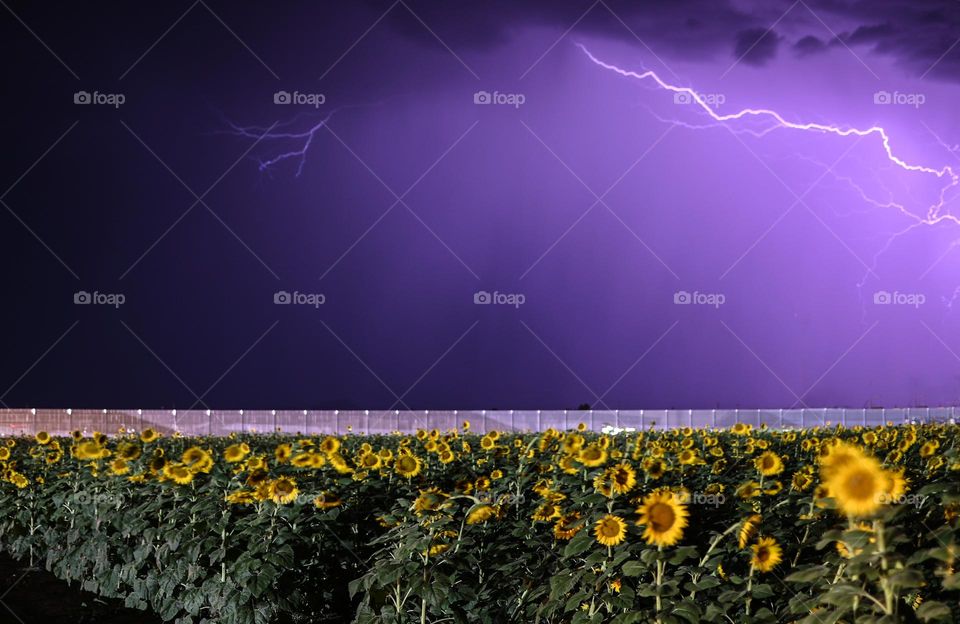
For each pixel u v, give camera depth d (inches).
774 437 586.9
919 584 156.8
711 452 421.4
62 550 439.2
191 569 311.9
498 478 347.3
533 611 264.5
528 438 647.8
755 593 220.5
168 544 321.1
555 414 1555.1
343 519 327.0
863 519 173.9
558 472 320.5
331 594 323.3
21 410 1437.0
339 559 325.4
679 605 212.1
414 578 249.0
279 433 1327.5
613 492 253.6
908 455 375.2
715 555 228.4
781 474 360.2
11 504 473.4
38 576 436.5
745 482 280.5
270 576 279.7
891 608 162.4
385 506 338.3
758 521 214.8
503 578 280.2
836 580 198.5
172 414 1509.6
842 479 164.2
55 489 462.3
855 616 176.9
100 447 408.8
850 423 1507.1
